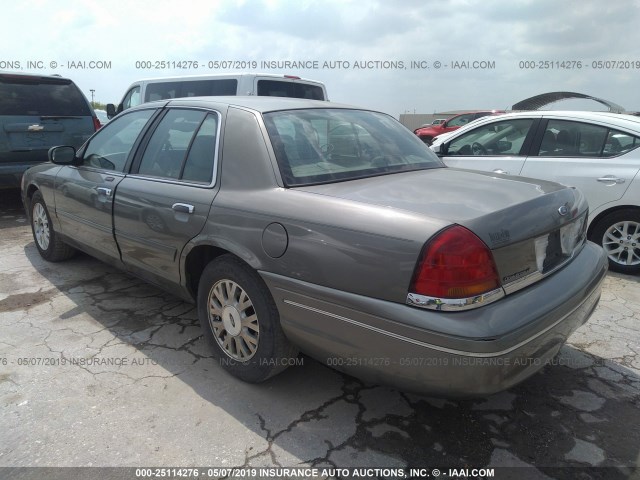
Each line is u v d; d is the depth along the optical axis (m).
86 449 2.26
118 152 3.65
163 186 3.07
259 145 2.66
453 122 19.36
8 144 6.37
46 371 2.89
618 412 2.57
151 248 3.16
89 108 7.27
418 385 2.06
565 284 2.34
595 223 4.81
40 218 4.75
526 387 2.79
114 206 3.43
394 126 3.52
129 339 3.28
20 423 2.44
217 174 2.78
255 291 2.53
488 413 2.56
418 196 2.32
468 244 1.94
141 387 2.74
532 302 2.11
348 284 2.13
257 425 2.44
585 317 2.59
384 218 2.09
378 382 2.23
